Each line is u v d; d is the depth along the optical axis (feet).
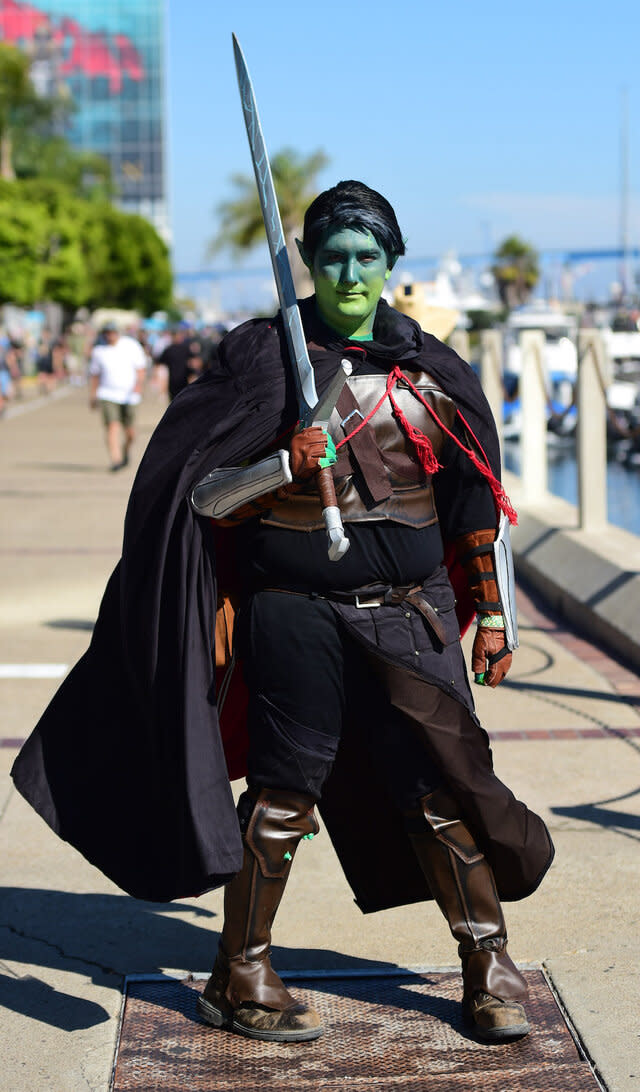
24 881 12.78
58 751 9.81
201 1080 9.06
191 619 9.04
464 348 42.42
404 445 9.31
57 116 242.37
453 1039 9.53
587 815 14.20
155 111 506.07
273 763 9.36
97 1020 10.00
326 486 8.80
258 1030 9.55
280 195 152.87
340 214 9.04
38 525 37.27
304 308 9.61
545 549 28.35
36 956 11.19
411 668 9.20
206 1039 9.63
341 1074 9.09
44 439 69.56
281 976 10.53
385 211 9.15
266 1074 9.12
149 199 510.58
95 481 48.37
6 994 10.46
